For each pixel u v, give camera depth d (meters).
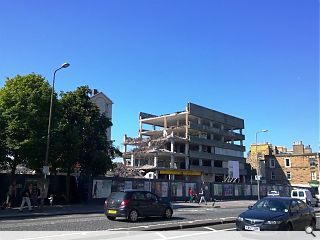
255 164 95.44
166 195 42.44
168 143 82.75
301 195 37.19
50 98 29.77
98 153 33.47
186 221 18.78
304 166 85.50
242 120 100.69
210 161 87.88
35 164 30.27
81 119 33.97
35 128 28.47
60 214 23.66
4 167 30.20
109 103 60.38
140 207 19.05
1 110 27.72
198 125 84.38
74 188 34.88
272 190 63.38
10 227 16.20
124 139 83.31
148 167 72.75
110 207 19.08
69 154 30.52
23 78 29.77
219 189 52.03
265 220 12.21
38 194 29.31
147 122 90.69
